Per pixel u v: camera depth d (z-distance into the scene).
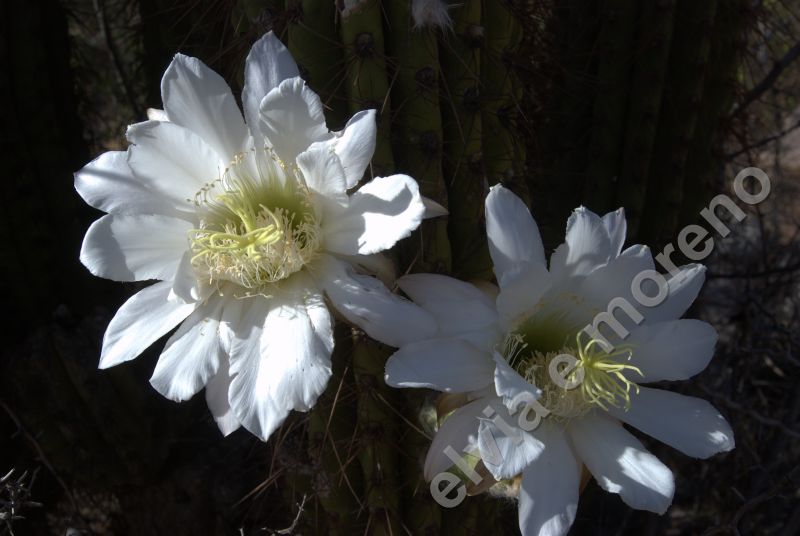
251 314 0.52
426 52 0.54
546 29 0.74
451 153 0.56
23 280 0.71
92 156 0.83
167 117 0.53
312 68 0.55
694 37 0.71
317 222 0.52
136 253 0.52
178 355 0.52
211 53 0.71
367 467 0.57
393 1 0.54
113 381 0.70
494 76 0.58
